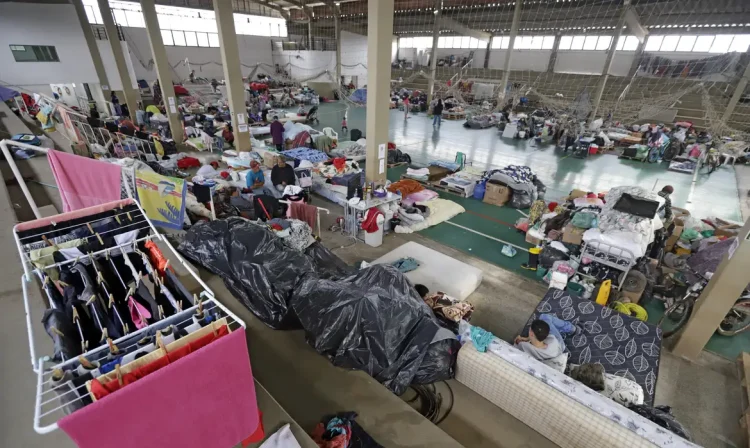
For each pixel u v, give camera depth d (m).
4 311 2.58
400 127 16.50
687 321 4.14
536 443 2.93
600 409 2.69
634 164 11.44
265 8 26.69
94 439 1.23
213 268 4.27
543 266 5.42
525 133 14.55
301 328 3.76
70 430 1.16
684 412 3.43
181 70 23.50
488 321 4.52
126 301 2.06
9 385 2.05
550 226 5.84
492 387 3.15
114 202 2.67
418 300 3.78
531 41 23.02
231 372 1.51
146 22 10.70
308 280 3.72
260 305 3.86
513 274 5.47
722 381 3.75
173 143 10.72
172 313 1.99
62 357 1.50
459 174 8.99
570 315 4.05
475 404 3.24
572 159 11.83
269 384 3.12
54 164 3.26
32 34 12.30
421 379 3.30
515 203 7.79
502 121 16.92
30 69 12.57
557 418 2.81
